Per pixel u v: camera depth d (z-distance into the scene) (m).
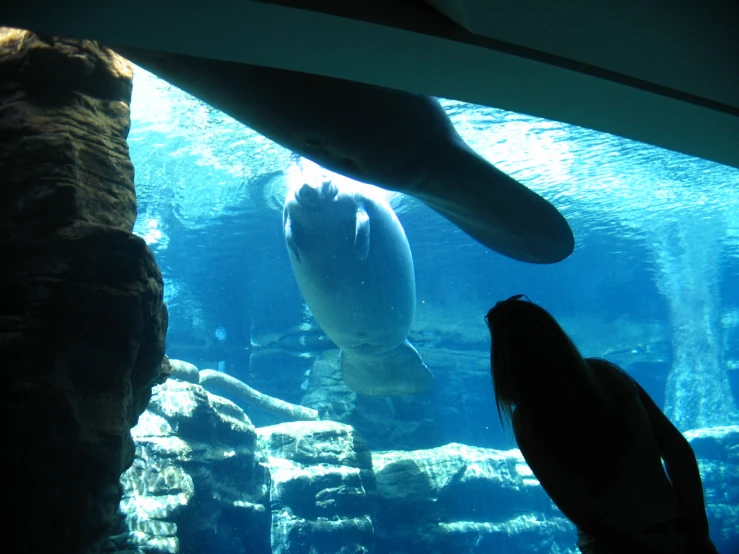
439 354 28.73
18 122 4.97
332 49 2.75
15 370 4.26
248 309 28.94
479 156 4.85
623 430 1.61
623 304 31.12
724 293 30.69
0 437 4.12
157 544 8.14
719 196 19.06
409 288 12.90
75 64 5.28
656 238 23.16
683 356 31.91
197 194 18.00
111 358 4.64
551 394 1.62
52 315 4.44
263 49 2.73
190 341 32.56
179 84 3.88
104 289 4.63
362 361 14.43
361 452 13.97
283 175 16.48
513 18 2.58
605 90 3.13
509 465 17.44
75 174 4.89
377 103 3.98
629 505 1.54
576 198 18.75
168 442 9.66
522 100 3.29
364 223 11.02
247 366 33.03
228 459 10.84
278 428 13.79
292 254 12.27
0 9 2.33
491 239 5.43
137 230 21.48
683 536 1.51
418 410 20.66
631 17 2.58
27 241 4.64
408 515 14.82
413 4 2.60
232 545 10.88
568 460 1.58
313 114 3.89
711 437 22.11
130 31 2.54
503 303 1.83
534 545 16.92
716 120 3.44
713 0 2.45
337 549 12.52
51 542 4.18
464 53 2.79
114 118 5.57
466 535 15.16
